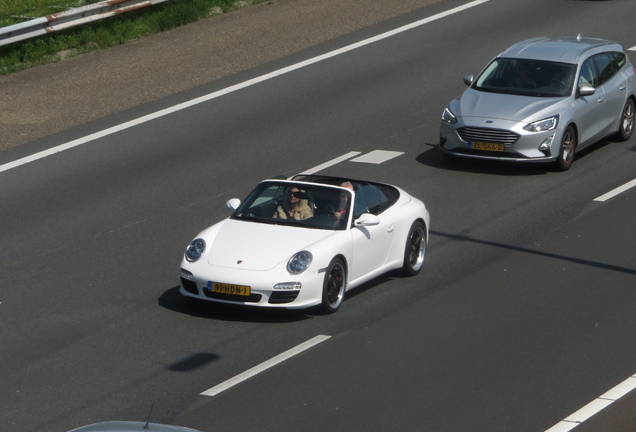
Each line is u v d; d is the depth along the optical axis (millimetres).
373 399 15156
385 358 16875
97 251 23516
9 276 21812
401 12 49844
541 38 34250
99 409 14961
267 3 51531
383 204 21406
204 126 34406
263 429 14102
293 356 17000
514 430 14008
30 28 41688
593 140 31656
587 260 22453
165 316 19203
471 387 15609
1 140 32906
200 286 18891
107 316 19234
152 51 43438
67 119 35031
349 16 48906
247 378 16031
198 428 14148
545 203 27062
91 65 41500
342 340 17781
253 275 18578
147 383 15906
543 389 15500
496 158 29750
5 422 14516
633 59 41812
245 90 38438
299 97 37656
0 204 27234
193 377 16141
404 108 36375
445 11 50000
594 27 46906
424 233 22344
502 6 51125
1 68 40781
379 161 30969
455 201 27422
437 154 31844
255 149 32000
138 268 22344
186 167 30359
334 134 33562
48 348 17562
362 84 39188
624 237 24062
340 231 19812
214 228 20156
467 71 40594
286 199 20641
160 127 34312
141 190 28297
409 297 20266
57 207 26922
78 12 43500
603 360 16719
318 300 18891
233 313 19359
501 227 25141
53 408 15016
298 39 45125
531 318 18875
